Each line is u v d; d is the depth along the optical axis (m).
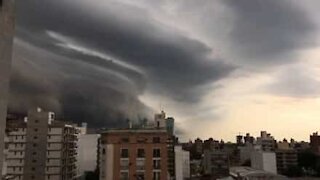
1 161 24.20
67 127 130.00
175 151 137.50
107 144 90.94
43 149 123.25
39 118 124.75
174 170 135.38
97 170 136.12
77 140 149.38
